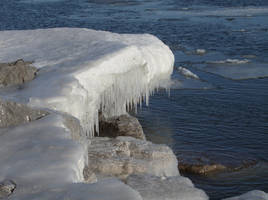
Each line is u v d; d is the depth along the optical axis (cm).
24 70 700
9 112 525
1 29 2580
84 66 729
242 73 1480
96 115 745
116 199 360
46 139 468
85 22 2744
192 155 809
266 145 877
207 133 948
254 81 1380
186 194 602
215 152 831
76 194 368
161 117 1058
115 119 879
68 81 664
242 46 1930
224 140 905
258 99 1193
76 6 3719
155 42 1002
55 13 3262
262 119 1038
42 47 916
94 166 675
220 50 1866
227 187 697
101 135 851
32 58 828
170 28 2425
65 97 623
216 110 1107
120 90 805
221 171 750
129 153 738
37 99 608
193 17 2831
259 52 1808
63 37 979
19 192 377
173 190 606
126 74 802
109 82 759
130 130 855
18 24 2761
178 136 930
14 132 490
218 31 2300
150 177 645
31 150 445
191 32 2291
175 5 3597
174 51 1864
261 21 2586
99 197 363
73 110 633
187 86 1329
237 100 1188
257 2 3588
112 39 955
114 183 387
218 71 1516
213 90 1288
